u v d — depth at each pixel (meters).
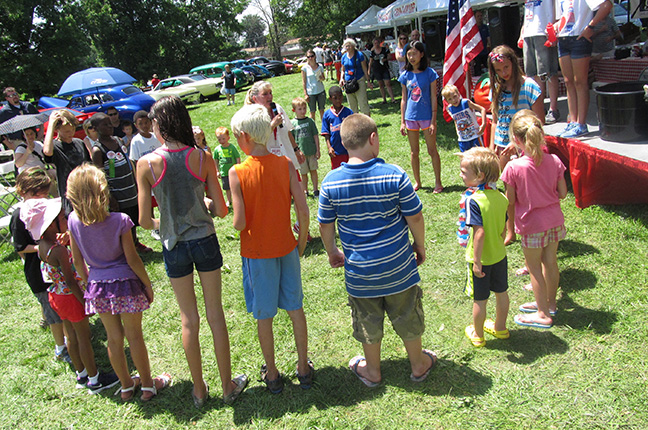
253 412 2.98
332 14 27.03
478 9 9.95
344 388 3.07
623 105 4.52
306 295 4.28
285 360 3.43
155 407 3.15
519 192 3.22
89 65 39.94
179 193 2.79
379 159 2.69
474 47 6.62
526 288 3.86
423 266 4.47
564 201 5.23
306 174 6.53
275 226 2.86
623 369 2.86
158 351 3.78
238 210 2.79
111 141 5.29
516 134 3.21
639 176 4.47
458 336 3.41
